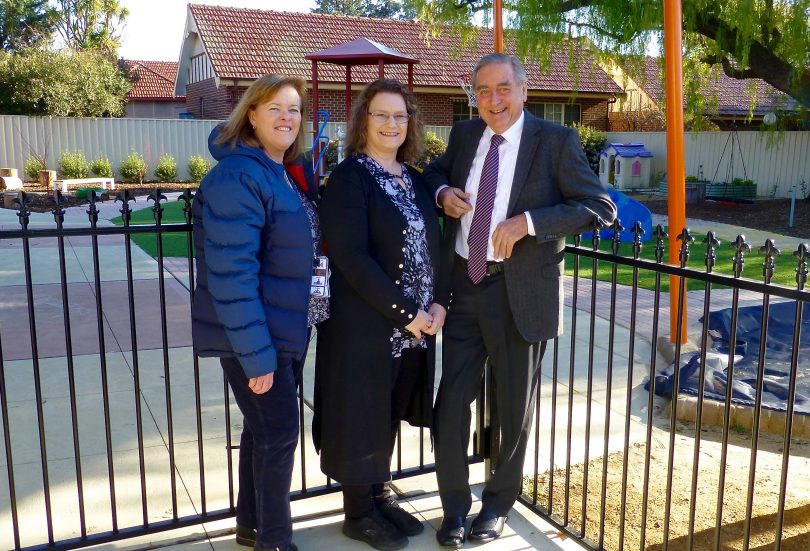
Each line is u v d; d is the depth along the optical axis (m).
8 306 6.66
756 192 19.06
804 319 6.11
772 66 14.08
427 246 2.73
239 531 2.81
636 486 3.33
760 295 7.24
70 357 2.60
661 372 4.86
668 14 5.01
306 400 4.52
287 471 2.57
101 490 3.25
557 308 2.83
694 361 4.66
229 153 2.39
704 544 2.80
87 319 6.25
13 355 5.23
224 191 2.26
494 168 2.80
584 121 24.89
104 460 3.55
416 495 3.27
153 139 21.12
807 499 3.16
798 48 12.93
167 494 3.23
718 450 3.75
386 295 2.55
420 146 2.87
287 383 2.53
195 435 3.88
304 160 2.73
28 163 19.73
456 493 2.95
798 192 18.67
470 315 2.89
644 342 5.73
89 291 7.29
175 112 35.25
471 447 3.83
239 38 22.33
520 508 3.17
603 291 7.52
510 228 2.62
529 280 2.76
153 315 6.41
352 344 2.67
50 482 3.31
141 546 2.82
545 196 2.77
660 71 14.83
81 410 4.21
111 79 24.09
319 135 12.92
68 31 38.81
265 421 2.51
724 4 13.39
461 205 2.79
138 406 2.74
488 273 2.81
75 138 20.41
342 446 2.72
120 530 2.78
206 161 21.17
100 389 4.55
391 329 2.69
